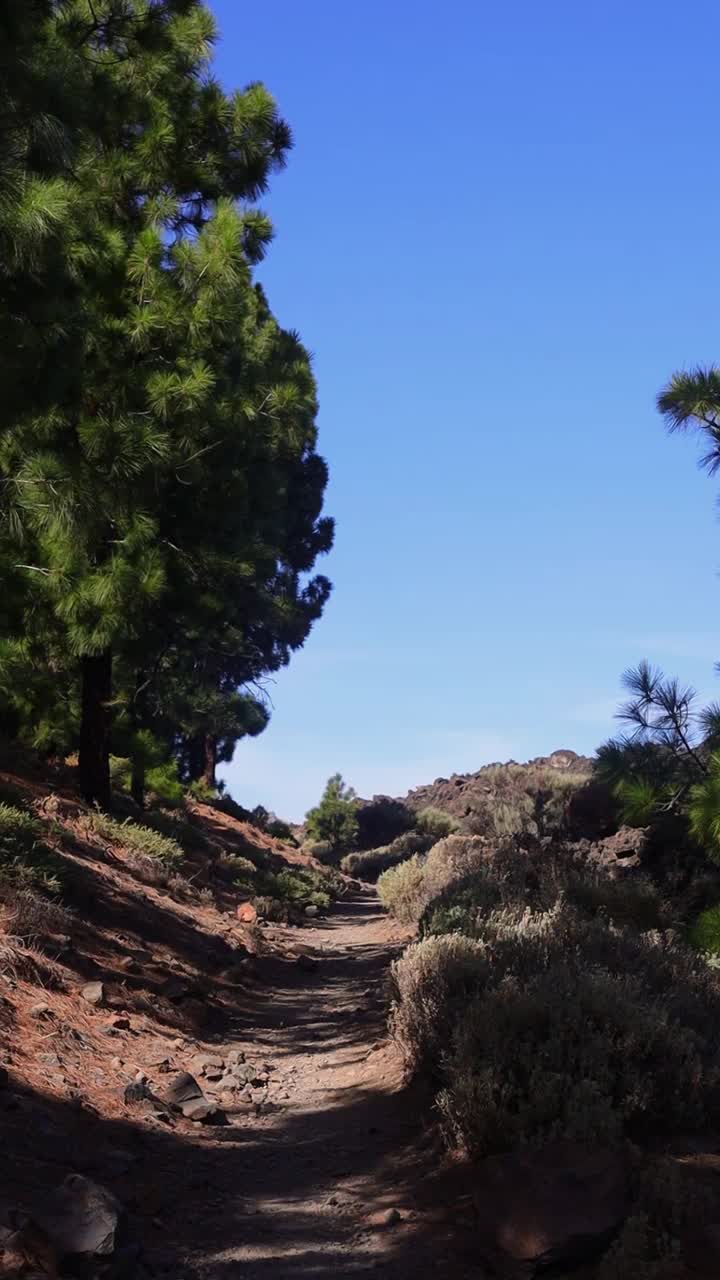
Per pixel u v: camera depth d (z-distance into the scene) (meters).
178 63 17.53
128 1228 5.58
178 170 18.03
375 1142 7.28
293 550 42.66
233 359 19.20
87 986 10.13
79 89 9.06
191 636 23.23
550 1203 5.10
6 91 8.25
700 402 10.32
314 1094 8.94
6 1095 6.78
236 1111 8.37
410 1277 5.09
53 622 17.11
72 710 22.05
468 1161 6.32
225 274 16.62
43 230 8.66
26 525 13.17
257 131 18.44
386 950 17.78
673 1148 6.01
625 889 14.03
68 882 13.41
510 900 13.16
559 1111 6.08
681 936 11.55
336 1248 5.54
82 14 14.92
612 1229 4.96
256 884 25.00
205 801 39.56
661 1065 6.63
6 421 10.57
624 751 11.49
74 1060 8.22
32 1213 5.02
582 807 19.67
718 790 10.19
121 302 15.66
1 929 10.67
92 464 14.01
